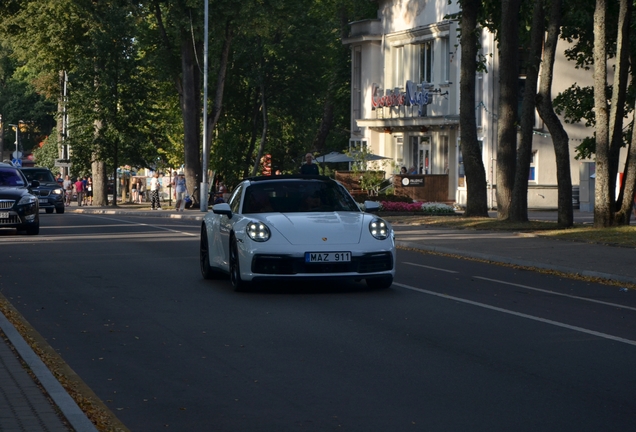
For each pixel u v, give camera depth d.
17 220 24.55
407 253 20.33
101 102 55.66
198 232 26.53
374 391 7.28
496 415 6.55
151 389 7.38
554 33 25.56
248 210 13.68
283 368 8.12
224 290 13.40
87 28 58.00
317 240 12.62
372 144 51.47
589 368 8.12
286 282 14.33
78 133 57.00
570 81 44.75
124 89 56.16
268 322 10.55
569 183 25.64
